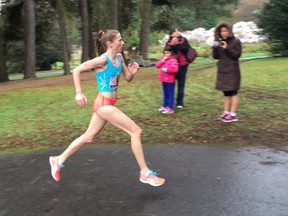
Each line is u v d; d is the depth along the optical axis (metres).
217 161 5.17
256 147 5.73
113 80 4.10
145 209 3.82
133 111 8.40
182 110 8.29
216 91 10.66
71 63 43.72
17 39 24.64
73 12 24.97
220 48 6.86
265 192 4.13
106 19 22.66
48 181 4.67
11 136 6.90
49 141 6.49
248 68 16.44
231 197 4.02
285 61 19.27
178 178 4.59
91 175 4.80
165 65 7.79
